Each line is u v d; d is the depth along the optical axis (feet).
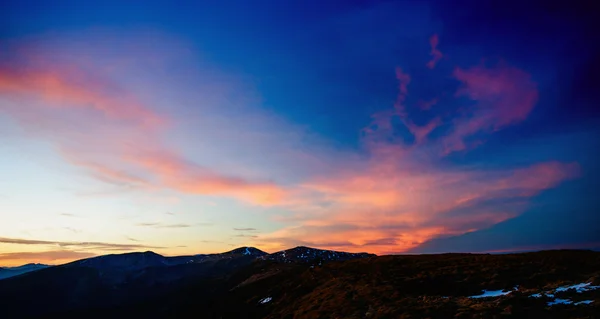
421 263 228.43
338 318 134.00
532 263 174.19
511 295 118.01
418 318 109.60
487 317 98.99
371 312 128.77
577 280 133.90
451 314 108.37
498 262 187.11
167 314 411.95
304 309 171.42
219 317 267.39
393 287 166.30
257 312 234.17
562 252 190.29
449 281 166.09
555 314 94.63
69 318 530.68
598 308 93.61
